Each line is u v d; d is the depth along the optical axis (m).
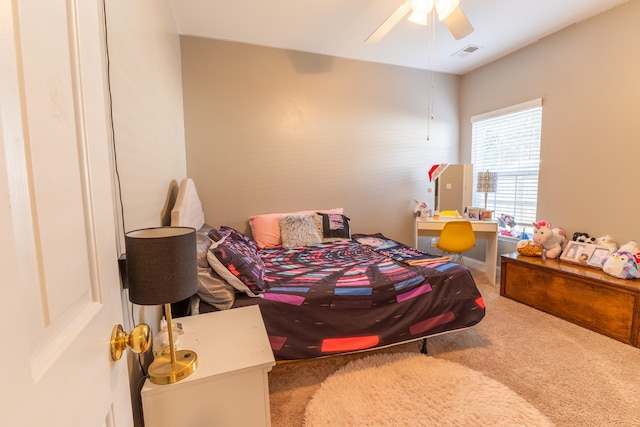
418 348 2.04
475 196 3.97
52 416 0.40
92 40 0.57
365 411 1.47
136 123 1.25
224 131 3.13
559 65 2.91
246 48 3.14
